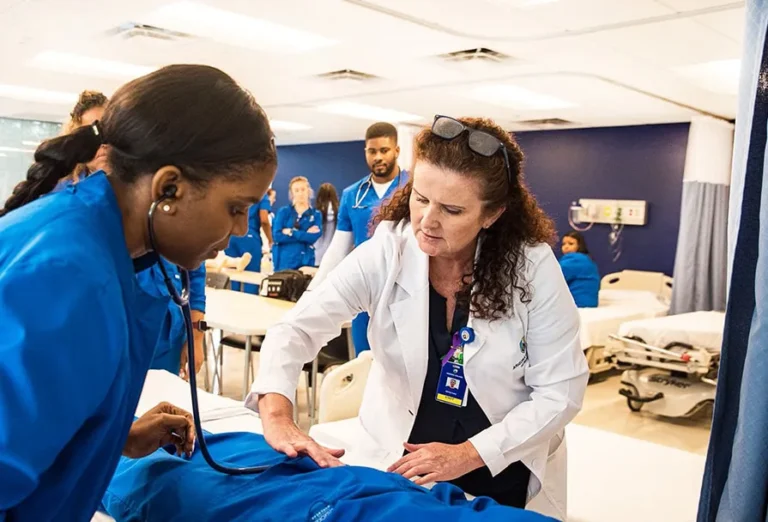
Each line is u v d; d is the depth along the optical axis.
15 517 0.74
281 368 1.42
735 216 1.12
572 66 4.93
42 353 0.66
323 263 3.79
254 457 1.24
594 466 2.09
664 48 4.33
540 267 1.40
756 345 1.02
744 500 1.04
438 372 1.46
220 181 0.81
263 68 5.46
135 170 0.81
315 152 10.99
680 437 4.46
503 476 1.47
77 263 0.71
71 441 0.74
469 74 5.36
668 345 4.80
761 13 1.06
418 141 1.32
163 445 1.26
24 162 9.21
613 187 7.71
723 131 6.54
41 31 4.50
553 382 1.39
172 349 2.44
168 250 0.86
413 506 0.97
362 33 4.29
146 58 5.21
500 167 1.28
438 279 1.45
